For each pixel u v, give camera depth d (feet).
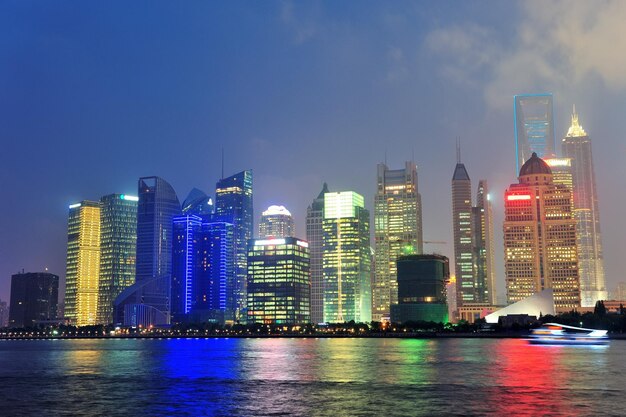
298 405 490.90
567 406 467.93
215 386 620.49
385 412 456.45
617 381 618.44
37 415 463.01
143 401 522.06
